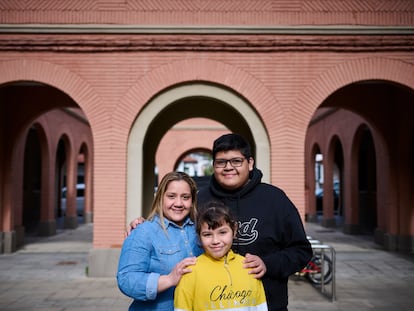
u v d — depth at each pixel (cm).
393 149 1186
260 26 841
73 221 1748
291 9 862
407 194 1159
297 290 741
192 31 841
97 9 856
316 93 848
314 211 1958
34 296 700
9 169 1158
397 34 845
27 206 1928
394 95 1188
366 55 853
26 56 846
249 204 261
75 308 632
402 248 1154
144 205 1162
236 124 1194
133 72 848
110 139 842
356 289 750
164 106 855
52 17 852
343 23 859
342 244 1277
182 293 230
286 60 851
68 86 846
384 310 623
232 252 242
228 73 846
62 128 1620
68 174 1744
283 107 846
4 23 847
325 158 1775
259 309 236
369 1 862
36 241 1358
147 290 229
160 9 859
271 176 843
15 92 1187
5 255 1107
